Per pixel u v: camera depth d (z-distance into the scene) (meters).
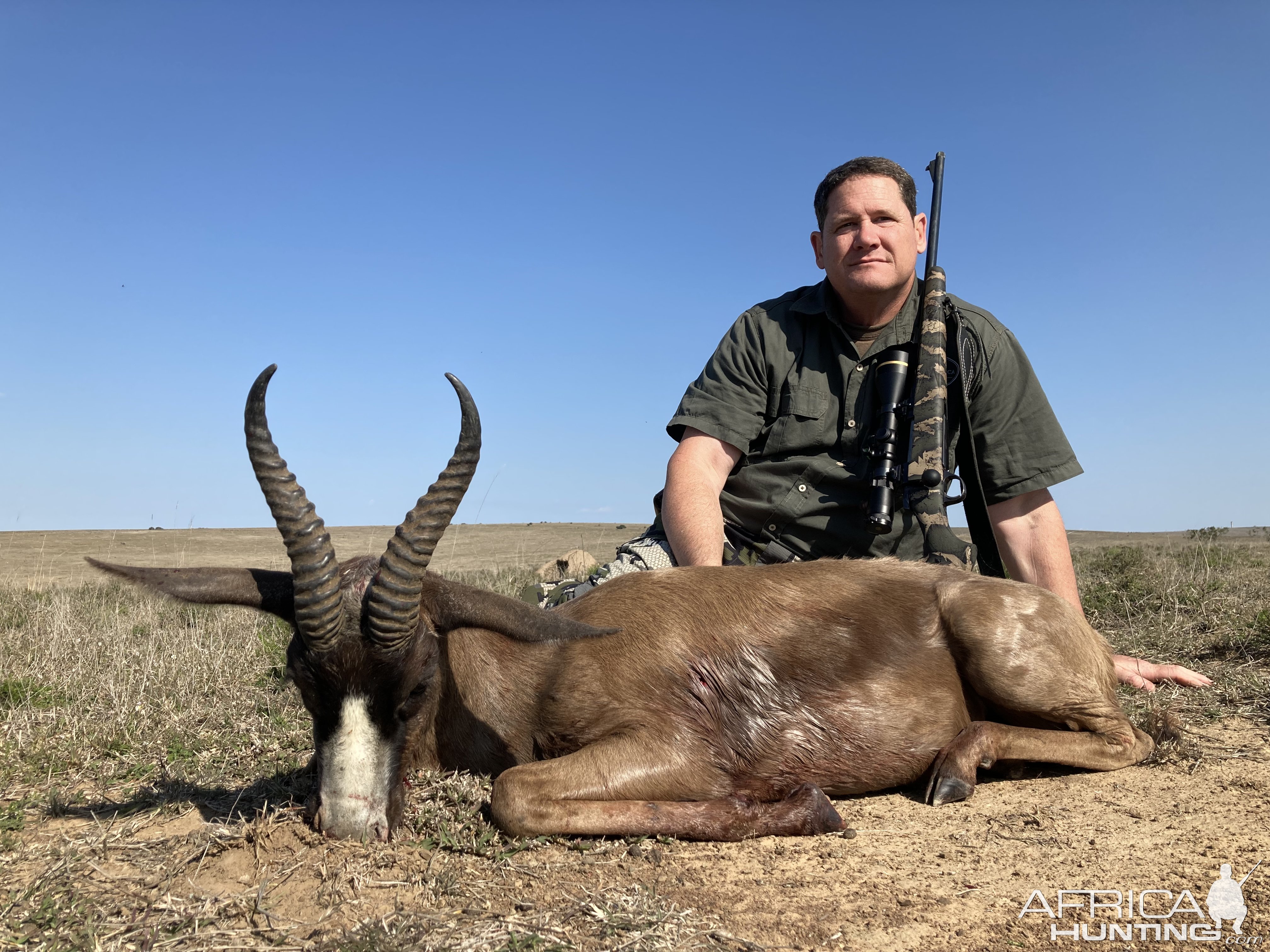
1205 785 1.26
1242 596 2.54
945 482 1.66
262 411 1.01
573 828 1.11
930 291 1.71
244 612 2.84
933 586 1.38
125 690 1.83
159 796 1.31
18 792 1.34
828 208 1.71
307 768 1.39
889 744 1.29
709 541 1.60
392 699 1.07
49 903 0.92
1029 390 1.72
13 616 2.95
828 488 1.73
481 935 0.86
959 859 1.05
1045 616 1.33
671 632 1.28
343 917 0.91
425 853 1.04
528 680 1.27
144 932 0.88
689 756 1.21
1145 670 1.77
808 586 1.36
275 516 1.01
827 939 0.87
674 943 0.86
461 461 1.04
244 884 0.99
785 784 1.27
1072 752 1.31
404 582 1.03
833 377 1.73
